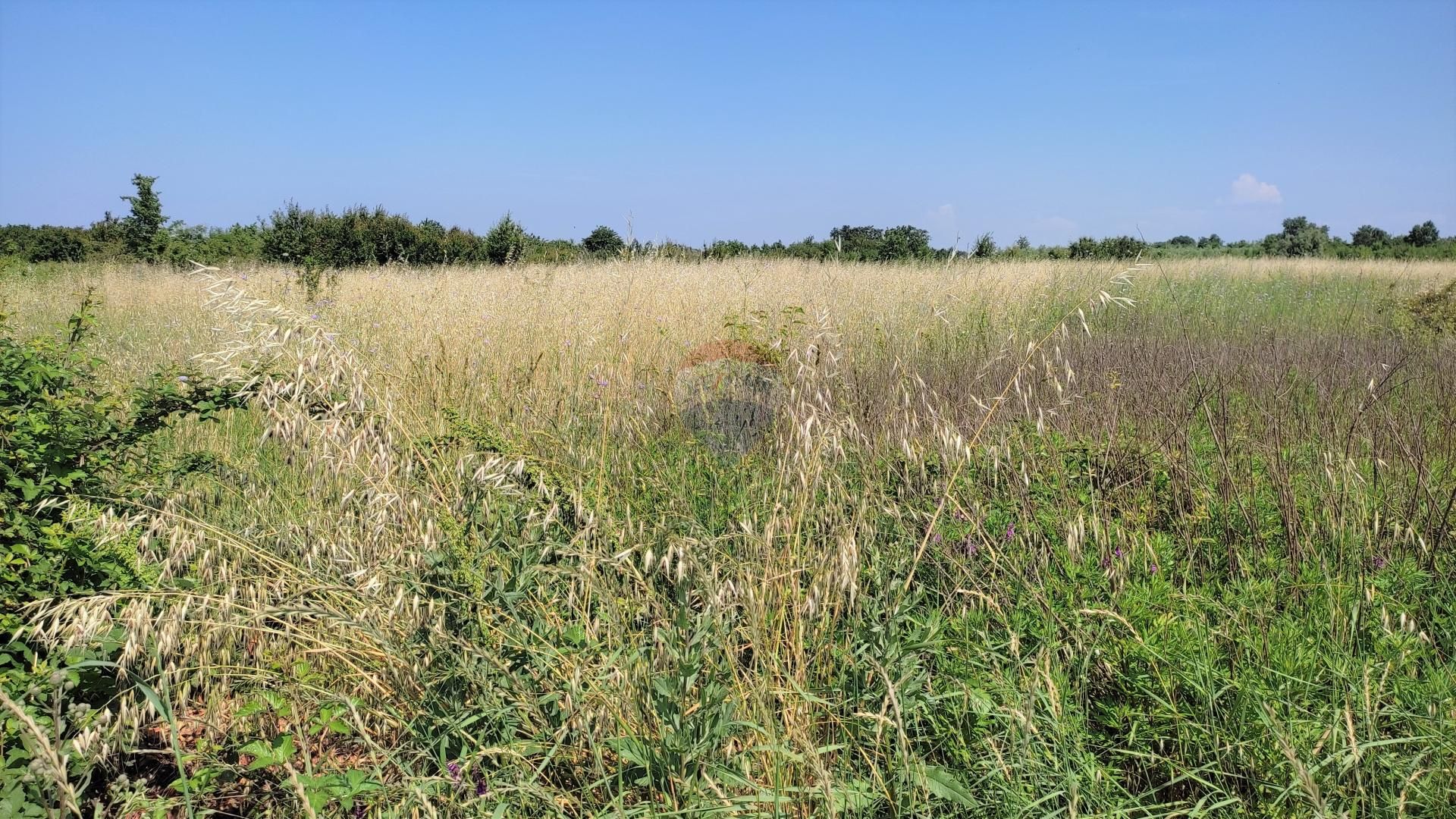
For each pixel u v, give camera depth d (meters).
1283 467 4.21
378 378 4.07
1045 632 2.90
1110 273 13.40
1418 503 3.98
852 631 2.82
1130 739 2.50
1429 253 31.59
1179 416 5.10
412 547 2.95
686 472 4.51
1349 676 2.67
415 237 23.48
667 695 2.28
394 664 2.58
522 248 22.55
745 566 2.87
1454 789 2.20
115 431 3.37
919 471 3.83
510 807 2.39
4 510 2.80
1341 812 2.11
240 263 20.41
